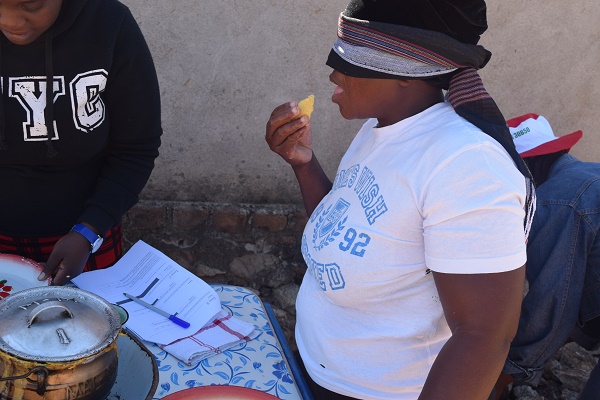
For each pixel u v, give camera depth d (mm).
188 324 1626
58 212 1937
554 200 2352
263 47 3008
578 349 3297
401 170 1274
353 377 1427
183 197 3230
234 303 1804
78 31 1686
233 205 3270
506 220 1132
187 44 2949
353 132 3221
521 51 3184
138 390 1316
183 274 1760
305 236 1574
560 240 2307
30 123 1728
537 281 2348
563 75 3258
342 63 1319
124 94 1847
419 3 1218
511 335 1167
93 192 1957
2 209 1901
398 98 1331
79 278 1737
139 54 1820
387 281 1328
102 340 1206
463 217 1151
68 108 1735
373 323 1389
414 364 1373
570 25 3156
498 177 1145
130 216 3191
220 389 1325
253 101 3098
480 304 1138
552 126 3369
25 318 1204
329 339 1452
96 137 1826
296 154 1731
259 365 1551
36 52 1657
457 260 1150
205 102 3062
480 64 1296
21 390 1144
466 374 1139
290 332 3209
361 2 1274
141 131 1925
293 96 3117
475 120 1247
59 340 1170
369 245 1329
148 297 1705
